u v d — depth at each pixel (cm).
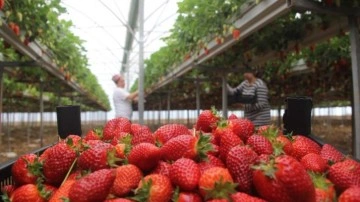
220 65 736
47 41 633
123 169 129
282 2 337
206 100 1858
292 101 221
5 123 2547
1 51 688
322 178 123
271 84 1173
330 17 424
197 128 190
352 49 326
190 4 544
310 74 1040
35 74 976
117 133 186
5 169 162
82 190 114
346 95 1268
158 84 1418
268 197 112
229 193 113
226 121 164
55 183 145
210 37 567
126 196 126
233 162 125
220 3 475
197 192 122
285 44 549
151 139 161
